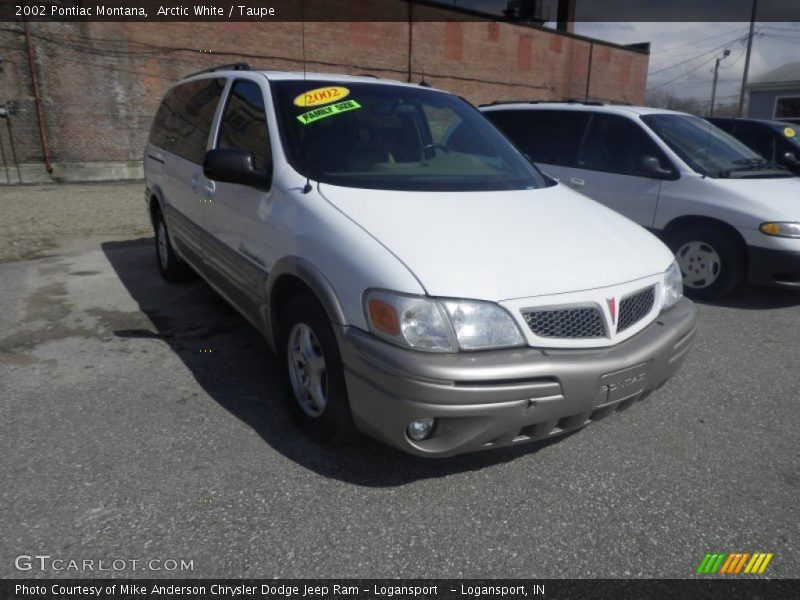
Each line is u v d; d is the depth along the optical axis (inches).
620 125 250.7
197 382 146.1
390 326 95.8
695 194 225.5
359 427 106.3
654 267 118.5
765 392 151.8
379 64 968.3
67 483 105.0
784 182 234.7
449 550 93.0
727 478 114.4
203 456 114.7
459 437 97.7
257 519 97.9
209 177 132.6
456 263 100.6
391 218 111.0
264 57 846.5
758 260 212.1
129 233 341.7
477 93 1113.4
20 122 692.7
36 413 128.9
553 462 117.9
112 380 145.9
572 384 98.3
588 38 1282.0
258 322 139.8
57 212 428.8
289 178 126.3
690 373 162.4
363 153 136.9
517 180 145.6
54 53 695.1
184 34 776.3
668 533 98.7
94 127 737.0
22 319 187.8
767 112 1235.2
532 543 95.3
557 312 101.1
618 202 246.4
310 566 88.7
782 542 97.5
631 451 122.8
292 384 123.6
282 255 120.4
